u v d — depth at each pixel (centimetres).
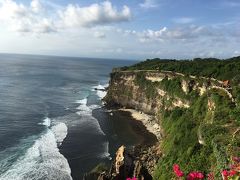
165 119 8125
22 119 8194
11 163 5241
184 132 5588
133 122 9081
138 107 10788
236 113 4403
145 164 5669
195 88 8050
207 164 3697
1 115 8388
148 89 10512
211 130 4125
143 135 7788
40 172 4978
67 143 6594
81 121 8594
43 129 7444
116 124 8706
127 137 7525
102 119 9188
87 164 5562
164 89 9538
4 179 4622
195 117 6059
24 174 4856
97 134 7475
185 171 3938
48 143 6450
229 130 3981
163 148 6119
